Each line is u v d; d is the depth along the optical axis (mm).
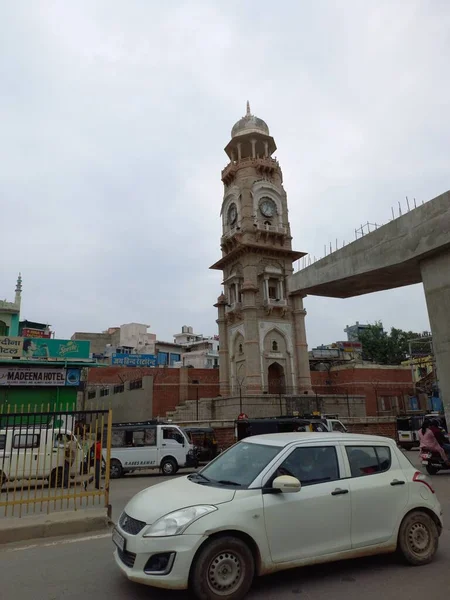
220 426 24797
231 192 44531
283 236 42281
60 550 6988
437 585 5324
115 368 42812
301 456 5914
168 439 19297
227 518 5000
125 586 5410
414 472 6508
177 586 4715
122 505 10805
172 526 4902
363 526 5781
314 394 37406
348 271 15438
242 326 40094
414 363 51094
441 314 12773
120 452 18391
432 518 6336
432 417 26672
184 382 39656
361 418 27969
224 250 44500
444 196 12359
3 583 5598
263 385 38219
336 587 5297
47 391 25562
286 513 5336
